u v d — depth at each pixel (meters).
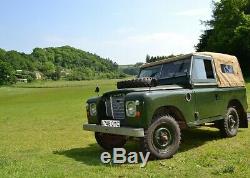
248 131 10.12
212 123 9.53
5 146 9.93
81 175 6.07
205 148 8.08
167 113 7.54
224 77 9.19
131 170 6.38
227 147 8.02
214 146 8.23
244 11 55.41
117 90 7.41
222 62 9.31
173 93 7.43
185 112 7.66
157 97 7.04
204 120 8.22
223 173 5.88
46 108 24.38
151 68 9.15
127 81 7.87
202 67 8.54
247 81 40.53
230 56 9.91
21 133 12.77
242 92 9.79
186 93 7.75
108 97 7.61
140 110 6.86
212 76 8.79
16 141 10.87
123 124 7.21
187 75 8.09
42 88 76.19
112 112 7.48
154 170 6.30
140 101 6.86
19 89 77.12
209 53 9.01
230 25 54.84
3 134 12.73
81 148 9.05
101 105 7.78
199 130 10.82
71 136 11.26
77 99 32.22
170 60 8.76
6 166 6.83
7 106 30.61
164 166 6.57
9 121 17.55
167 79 8.52
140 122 6.86
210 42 57.81
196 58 8.43
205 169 6.21
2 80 130.00
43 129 13.52
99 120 7.79
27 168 6.65
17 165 6.90
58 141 10.42
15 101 38.62
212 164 6.50
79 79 154.50
